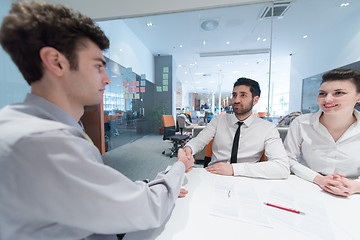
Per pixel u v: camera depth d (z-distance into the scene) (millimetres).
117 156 3254
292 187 739
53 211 264
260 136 1142
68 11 356
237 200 623
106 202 289
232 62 5918
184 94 11883
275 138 1090
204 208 567
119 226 320
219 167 897
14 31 311
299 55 3936
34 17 317
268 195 665
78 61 364
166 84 5707
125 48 3945
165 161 2961
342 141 878
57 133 286
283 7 2811
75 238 318
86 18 377
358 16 2875
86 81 383
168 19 3432
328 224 494
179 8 2170
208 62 6031
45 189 253
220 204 593
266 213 544
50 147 259
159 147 3980
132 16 2309
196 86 11398
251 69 6613
